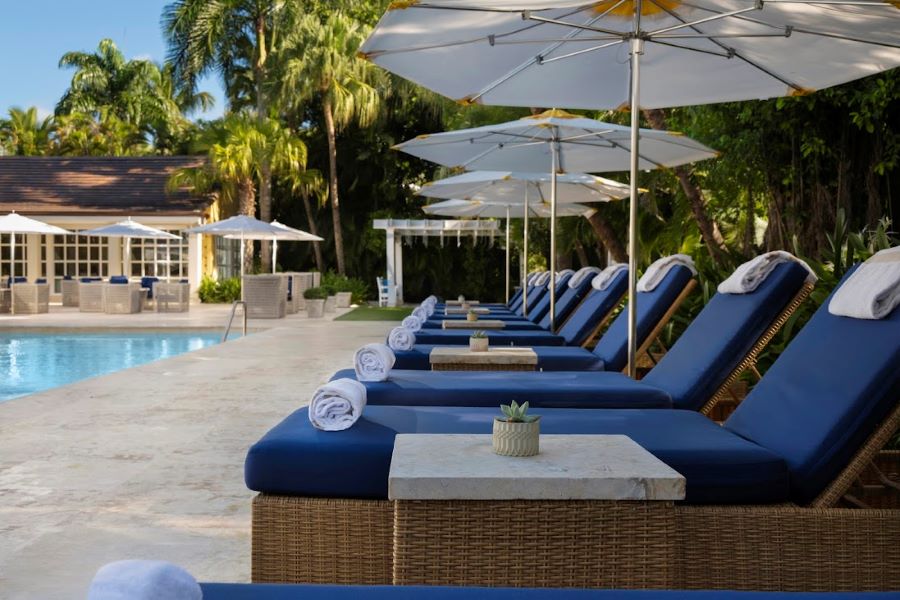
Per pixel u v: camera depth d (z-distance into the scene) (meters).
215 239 21.91
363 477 2.03
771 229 7.29
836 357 2.25
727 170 7.57
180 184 20.75
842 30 3.38
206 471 3.67
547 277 9.29
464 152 6.75
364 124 23.17
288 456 2.04
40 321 14.03
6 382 8.50
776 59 3.94
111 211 20.02
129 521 2.95
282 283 15.51
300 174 22.83
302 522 2.00
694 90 4.50
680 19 3.73
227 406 5.42
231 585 1.26
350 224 24.77
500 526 1.64
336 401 2.27
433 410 2.61
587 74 4.38
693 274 4.32
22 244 20.30
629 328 3.89
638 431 2.33
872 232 5.20
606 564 1.64
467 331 6.31
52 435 4.46
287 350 9.07
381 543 1.99
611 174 11.16
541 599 1.21
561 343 5.59
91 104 32.25
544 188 8.71
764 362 4.71
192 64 24.97
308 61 22.28
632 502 1.65
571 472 1.67
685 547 1.90
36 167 22.47
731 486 1.98
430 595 1.22
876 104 5.67
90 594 0.98
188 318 15.07
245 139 20.98
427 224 19.48
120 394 5.93
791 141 6.86
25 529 2.85
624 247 12.79
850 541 1.90
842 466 2.02
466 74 4.22
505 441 1.82
